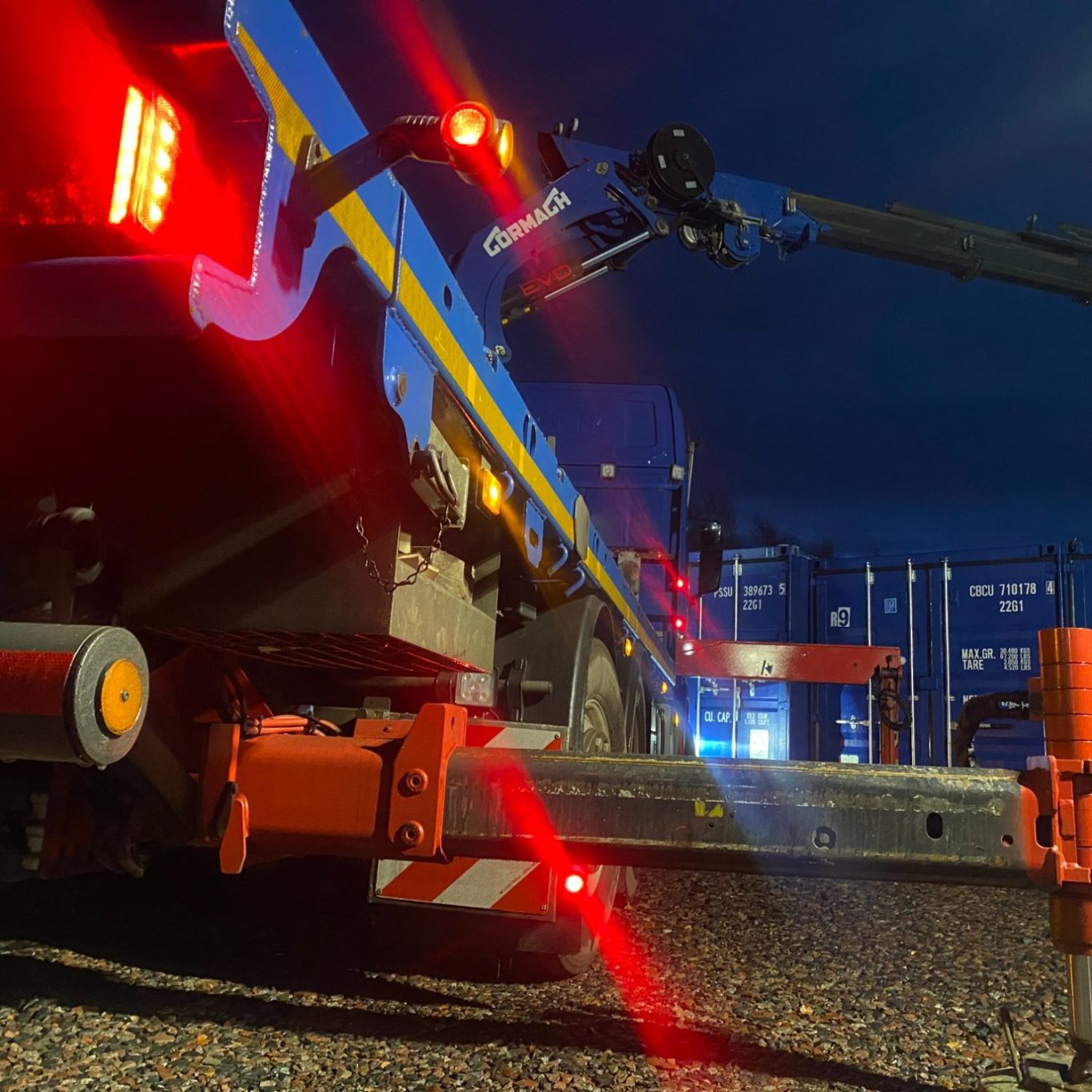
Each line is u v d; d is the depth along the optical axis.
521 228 4.85
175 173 1.46
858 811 1.88
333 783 2.01
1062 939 2.00
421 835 1.94
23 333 1.41
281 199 1.55
